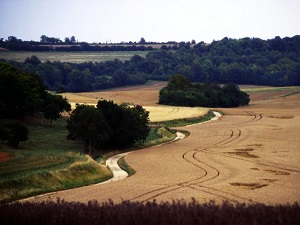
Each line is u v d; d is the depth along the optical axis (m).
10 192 51.62
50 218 29.42
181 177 64.19
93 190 54.84
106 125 95.12
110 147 103.44
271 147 96.19
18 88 122.94
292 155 85.06
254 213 27.62
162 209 29.45
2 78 121.88
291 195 49.62
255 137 113.81
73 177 62.56
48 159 73.06
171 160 82.56
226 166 74.00
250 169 70.50
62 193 53.28
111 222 27.95
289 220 26.12
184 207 29.88
